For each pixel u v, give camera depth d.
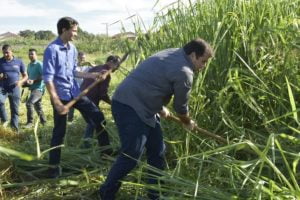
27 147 6.30
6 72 8.28
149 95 3.97
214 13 5.40
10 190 4.94
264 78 5.00
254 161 3.67
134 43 5.80
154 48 5.69
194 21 5.50
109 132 5.80
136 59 5.68
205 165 4.57
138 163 4.30
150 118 4.05
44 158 5.71
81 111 5.43
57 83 5.10
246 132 4.97
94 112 5.42
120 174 4.09
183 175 4.42
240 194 3.64
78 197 4.64
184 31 5.50
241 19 5.25
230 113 5.12
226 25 5.21
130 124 3.99
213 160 4.09
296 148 4.21
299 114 4.61
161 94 3.98
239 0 5.33
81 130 7.39
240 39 5.18
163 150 4.41
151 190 4.19
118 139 5.72
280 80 4.91
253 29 5.18
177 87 3.90
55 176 5.21
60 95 5.13
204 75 4.90
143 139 4.05
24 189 4.88
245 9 5.28
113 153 5.59
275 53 5.05
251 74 4.99
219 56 5.16
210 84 5.20
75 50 5.32
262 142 4.64
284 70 4.92
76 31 5.08
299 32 4.88
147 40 5.77
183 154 4.86
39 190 4.84
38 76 8.80
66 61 5.12
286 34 5.07
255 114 5.02
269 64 5.07
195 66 3.98
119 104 4.05
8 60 8.30
